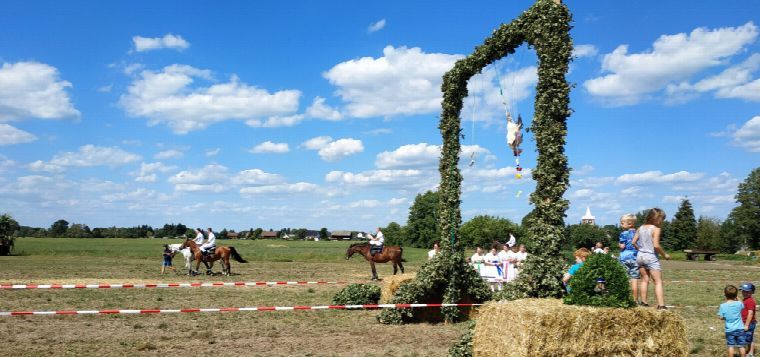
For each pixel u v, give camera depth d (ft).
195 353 36.06
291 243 402.11
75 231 499.92
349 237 558.97
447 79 47.57
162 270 101.19
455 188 48.73
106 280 84.23
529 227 34.91
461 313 49.47
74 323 47.03
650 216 32.81
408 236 347.36
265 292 71.26
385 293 54.65
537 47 35.45
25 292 67.92
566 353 26.40
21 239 400.06
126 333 42.83
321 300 63.05
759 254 230.68
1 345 37.68
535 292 33.99
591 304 27.63
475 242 232.53
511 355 27.07
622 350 27.02
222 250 99.40
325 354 35.94
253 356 35.24
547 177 34.12
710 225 310.65
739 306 32.09
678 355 27.81
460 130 48.73
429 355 35.63
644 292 32.91
